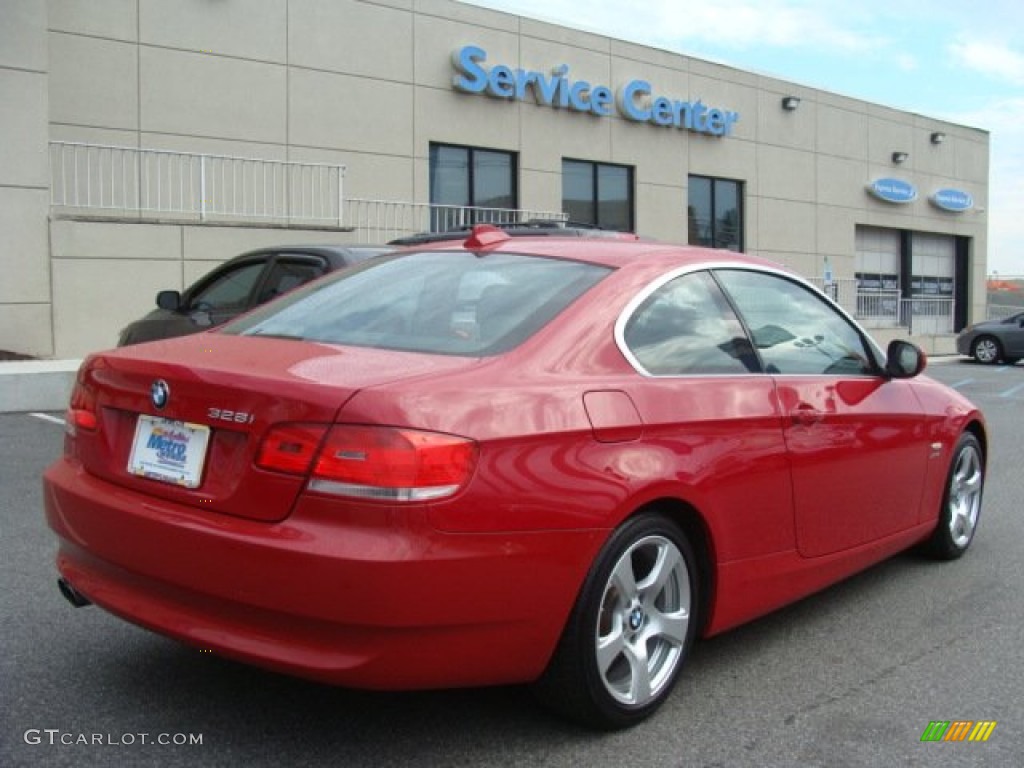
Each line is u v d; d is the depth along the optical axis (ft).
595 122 66.74
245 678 12.09
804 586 13.46
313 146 53.78
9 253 39.86
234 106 50.98
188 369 10.28
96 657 12.66
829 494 13.60
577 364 10.80
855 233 90.02
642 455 10.74
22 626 13.69
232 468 9.73
